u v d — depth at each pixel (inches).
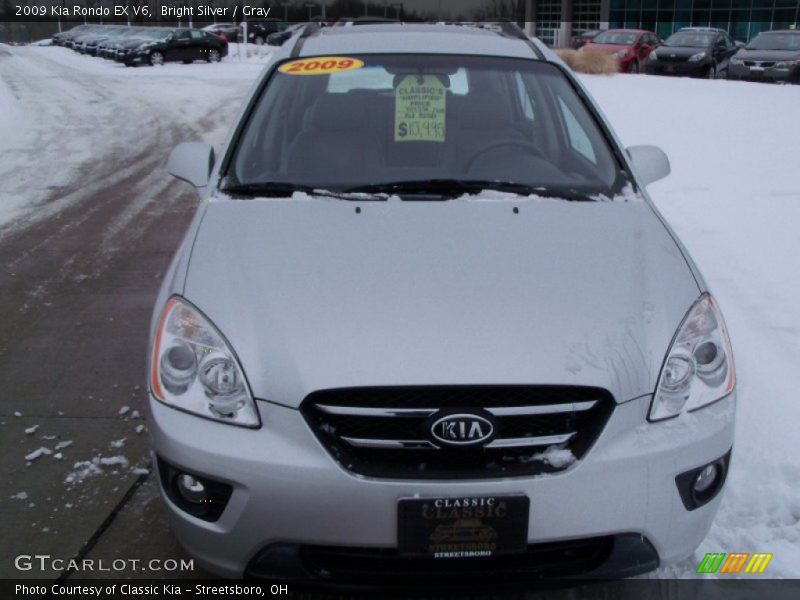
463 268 95.8
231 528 82.8
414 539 80.8
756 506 112.9
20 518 112.0
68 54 1365.7
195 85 776.9
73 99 636.7
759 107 489.7
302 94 134.1
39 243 241.4
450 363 82.5
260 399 82.9
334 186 117.1
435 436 80.7
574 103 135.5
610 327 88.0
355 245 100.2
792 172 316.8
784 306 181.9
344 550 82.9
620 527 82.9
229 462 81.4
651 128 414.3
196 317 89.6
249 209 110.7
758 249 222.5
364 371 82.0
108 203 292.2
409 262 96.6
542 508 81.0
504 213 109.7
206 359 85.7
